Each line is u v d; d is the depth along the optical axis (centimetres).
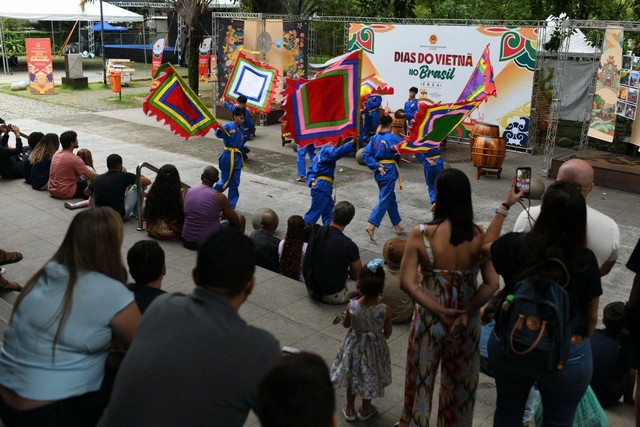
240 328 215
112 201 803
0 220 848
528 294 282
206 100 2486
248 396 209
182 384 205
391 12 2044
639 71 1233
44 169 989
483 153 1311
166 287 630
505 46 1574
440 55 1673
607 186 1263
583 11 1833
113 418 209
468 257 333
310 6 2772
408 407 364
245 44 1912
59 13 3222
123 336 266
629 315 356
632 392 471
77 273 264
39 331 257
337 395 457
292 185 1248
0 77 3094
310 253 596
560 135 1880
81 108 2208
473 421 426
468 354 344
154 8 3912
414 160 1494
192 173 1320
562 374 293
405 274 336
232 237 225
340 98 827
